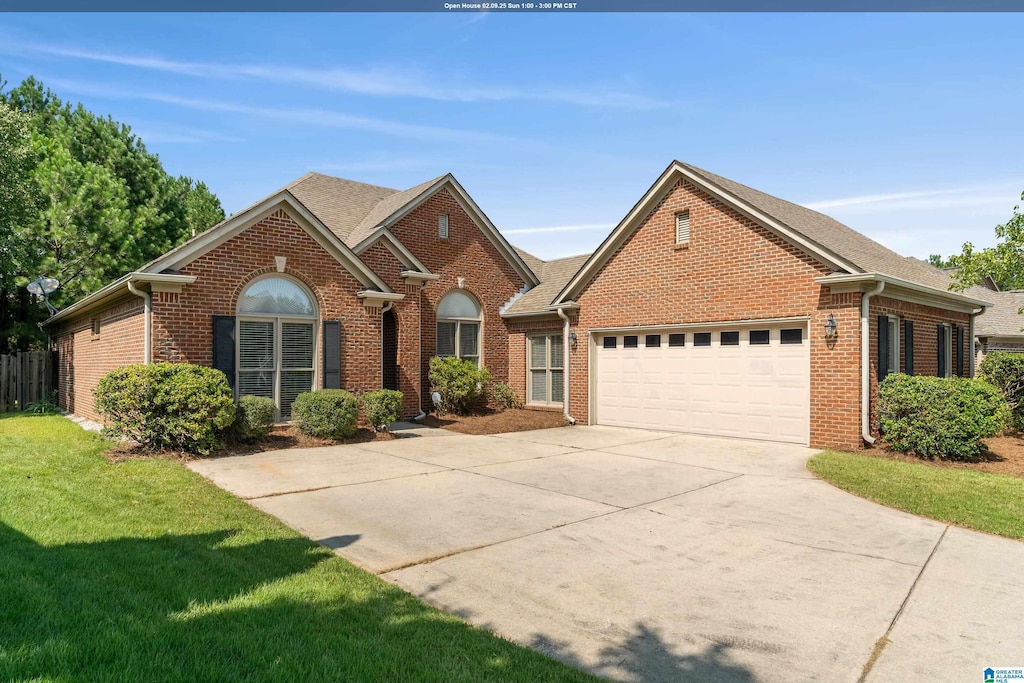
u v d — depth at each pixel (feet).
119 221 81.30
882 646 13.91
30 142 76.23
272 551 18.90
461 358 62.13
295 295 44.14
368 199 67.41
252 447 37.96
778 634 14.44
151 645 12.16
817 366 40.50
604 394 54.03
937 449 35.14
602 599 16.31
